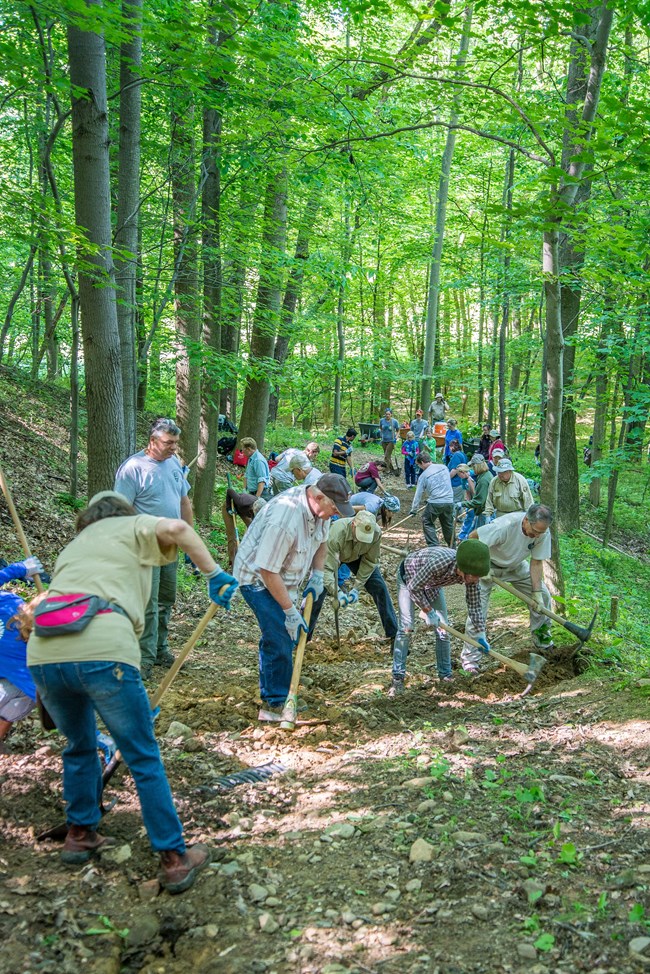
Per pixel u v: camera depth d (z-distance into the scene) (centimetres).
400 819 376
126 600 325
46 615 313
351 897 317
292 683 492
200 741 475
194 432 1238
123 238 828
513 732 493
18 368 1714
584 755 446
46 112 1012
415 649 774
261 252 1120
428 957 279
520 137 1296
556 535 751
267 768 443
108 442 707
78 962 278
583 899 306
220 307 1156
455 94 923
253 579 522
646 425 1581
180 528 336
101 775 362
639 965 266
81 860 336
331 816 388
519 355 2856
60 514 1007
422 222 2181
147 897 319
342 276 1147
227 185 1083
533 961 273
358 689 610
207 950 290
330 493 526
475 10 688
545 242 723
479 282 1783
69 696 319
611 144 614
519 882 319
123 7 687
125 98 805
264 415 1454
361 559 699
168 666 644
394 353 3553
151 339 973
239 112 962
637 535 1950
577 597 895
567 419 1603
